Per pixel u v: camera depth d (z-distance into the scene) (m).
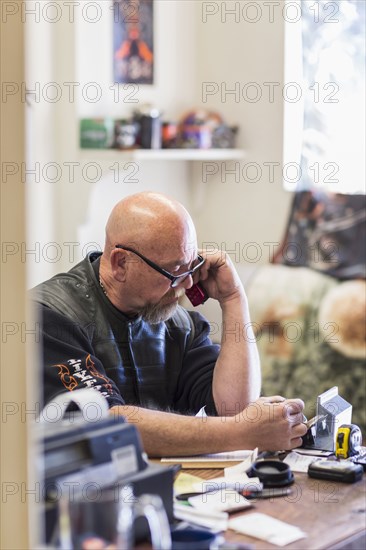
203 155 4.73
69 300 2.85
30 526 1.54
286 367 4.51
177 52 4.99
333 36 4.64
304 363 4.46
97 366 2.74
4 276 1.53
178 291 2.90
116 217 2.86
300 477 2.40
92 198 4.54
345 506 2.19
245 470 2.38
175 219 2.83
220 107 5.05
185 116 4.79
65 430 1.88
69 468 1.82
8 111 1.51
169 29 4.92
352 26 4.57
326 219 4.59
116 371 2.89
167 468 1.99
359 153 4.61
